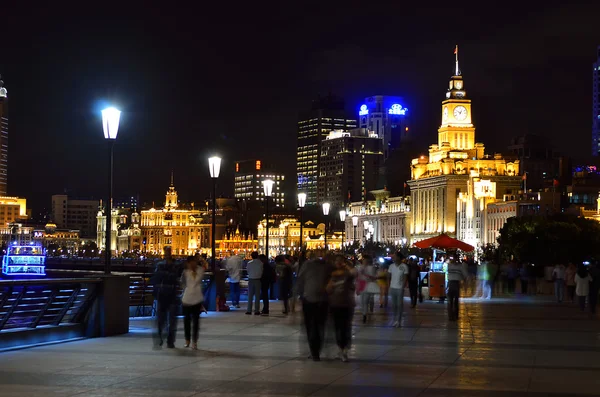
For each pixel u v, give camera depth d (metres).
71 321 38.88
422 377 28.81
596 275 55.91
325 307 32.50
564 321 51.84
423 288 96.62
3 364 30.77
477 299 77.00
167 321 38.69
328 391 26.12
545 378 28.81
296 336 40.53
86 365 30.69
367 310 49.31
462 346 37.59
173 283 35.47
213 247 56.84
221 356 33.34
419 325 47.75
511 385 27.39
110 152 40.72
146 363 31.31
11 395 25.05
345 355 32.19
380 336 41.53
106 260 40.59
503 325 48.50
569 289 74.25
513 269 92.62
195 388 26.42
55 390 25.88
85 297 39.06
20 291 35.81
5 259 152.00
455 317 51.06
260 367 30.67
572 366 31.66
